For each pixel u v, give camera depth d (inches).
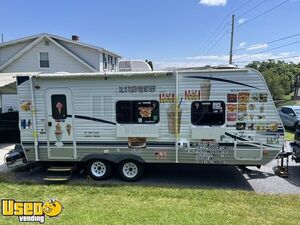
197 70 247.6
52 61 834.8
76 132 269.6
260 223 174.7
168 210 194.5
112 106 262.4
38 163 286.2
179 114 253.8
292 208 198.8
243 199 215.6
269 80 1534.2
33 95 269.1
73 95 266.1
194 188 244.5
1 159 358.0
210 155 253.6
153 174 290.2
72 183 260.8
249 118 246.1
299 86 1507.1
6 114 480.7
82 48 857.5
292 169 311.7
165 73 250.1
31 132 273.7
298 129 299.0
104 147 267.7
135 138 262.2
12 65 823.1
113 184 256.4
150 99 256.7
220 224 173.3
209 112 250.5
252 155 249.0
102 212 191.6
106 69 960.3
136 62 309.4
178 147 256.7
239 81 244.4
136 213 189.5
